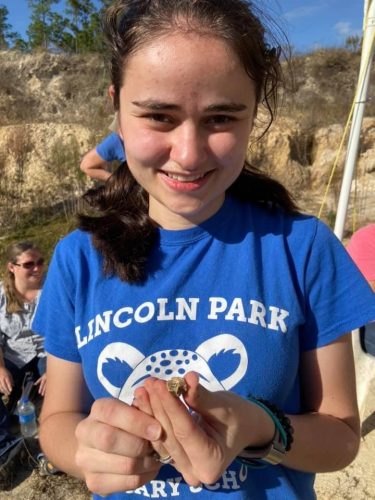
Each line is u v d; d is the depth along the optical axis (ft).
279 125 32.86
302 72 55.21
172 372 3.03
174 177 2.81
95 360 3.13
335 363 3.14
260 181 3.41
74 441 3.01
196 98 2.55
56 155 28.71
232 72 2.55
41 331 3.45
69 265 3.33
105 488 2.60
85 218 3.38
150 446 2.51
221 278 3.13
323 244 3.21
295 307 3.07
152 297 3.11
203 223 3.22
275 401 2.98
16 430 10.69
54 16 83.56
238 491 3.03
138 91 2.63
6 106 50.08
